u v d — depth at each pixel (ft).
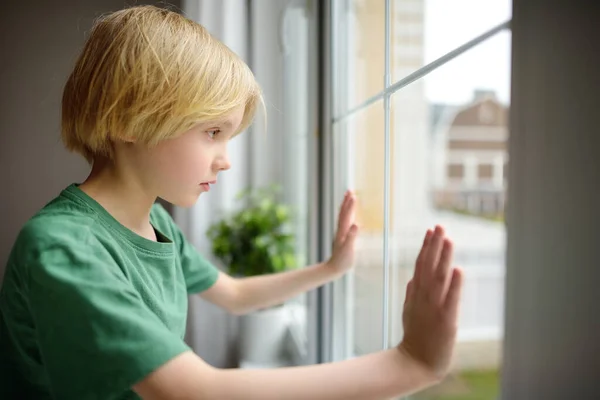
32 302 1.25
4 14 3.47
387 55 2.31
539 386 0.90
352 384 1.14
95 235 1.44
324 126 2.84
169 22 1.51
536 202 0.89
